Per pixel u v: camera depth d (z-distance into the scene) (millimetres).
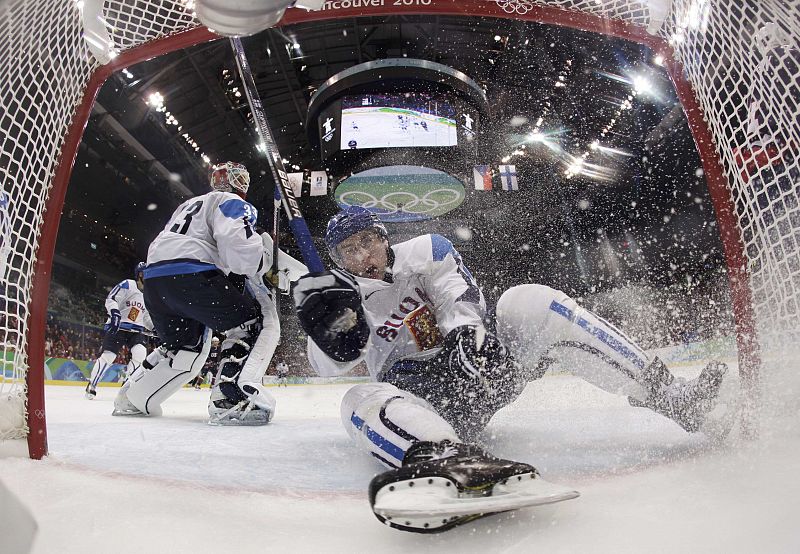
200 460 1564
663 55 1595
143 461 1520
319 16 1620
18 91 1322
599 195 20047
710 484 996
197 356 3152
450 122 13117
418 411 1117
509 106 17406
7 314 1425
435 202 14094
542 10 1601
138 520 894
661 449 1436
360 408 1233
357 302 1292
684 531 770
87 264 16703
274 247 2854
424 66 12641
